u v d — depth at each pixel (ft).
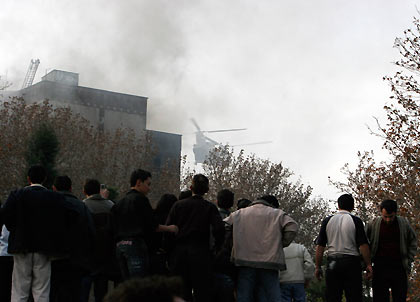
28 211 22.40
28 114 145.79
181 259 22.15
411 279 67.00
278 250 23.85
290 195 165.07
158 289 5.36
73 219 23.52
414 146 76.38
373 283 26.50
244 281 23.99
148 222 21.88
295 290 29.73
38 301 22.41
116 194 59.62
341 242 25.79
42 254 22.48
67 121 150.82
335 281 26.02
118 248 21.90
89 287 26.00
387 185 77.00
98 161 147.74
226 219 24.53
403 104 77.46
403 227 26.12
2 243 24.97
